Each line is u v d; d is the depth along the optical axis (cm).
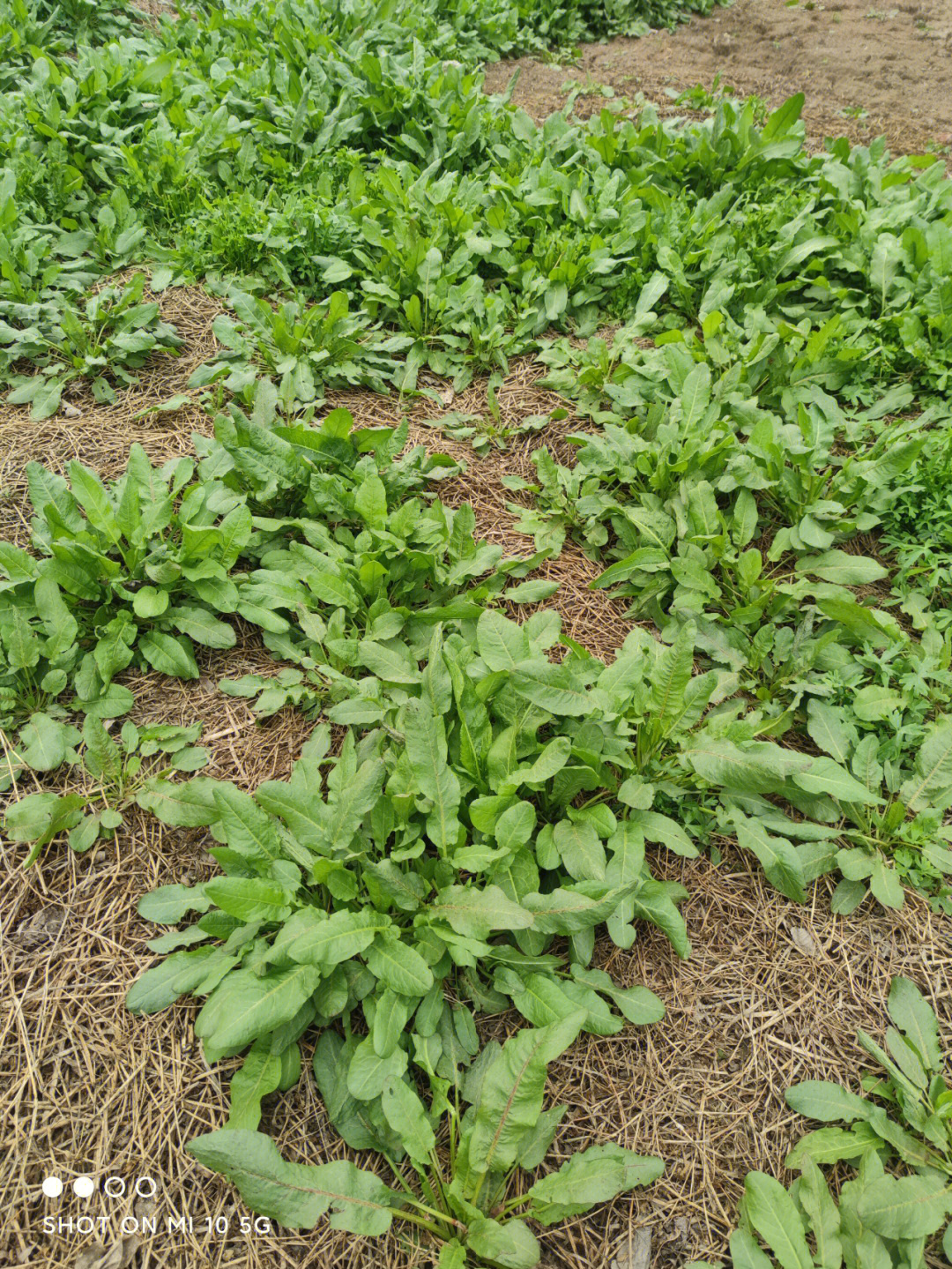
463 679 242
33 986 208
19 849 230
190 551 277
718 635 301
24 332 362
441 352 415
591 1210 191
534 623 273
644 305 414
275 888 205
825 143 625
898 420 381
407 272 421
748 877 253
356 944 194
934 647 297
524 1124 178
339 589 282
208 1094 197
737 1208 193
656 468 342
